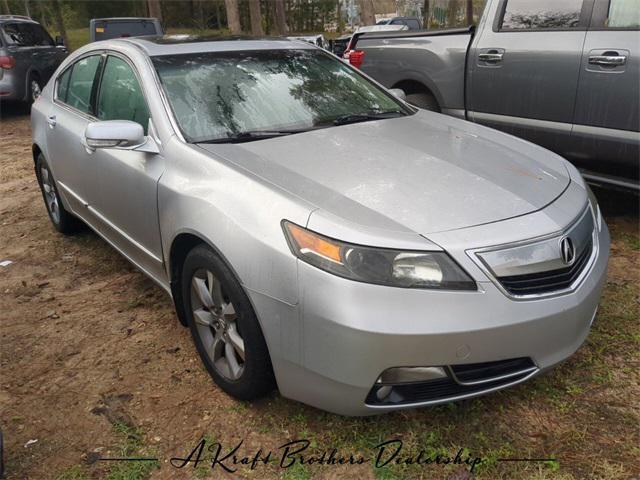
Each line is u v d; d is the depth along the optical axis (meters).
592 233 2.70
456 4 25.08
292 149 2.92
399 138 3.15
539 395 2.72
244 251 2.43
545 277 2.34
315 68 3.82
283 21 28.78
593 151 4.39
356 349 2.17
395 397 2.31
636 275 3.79
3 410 2.79
